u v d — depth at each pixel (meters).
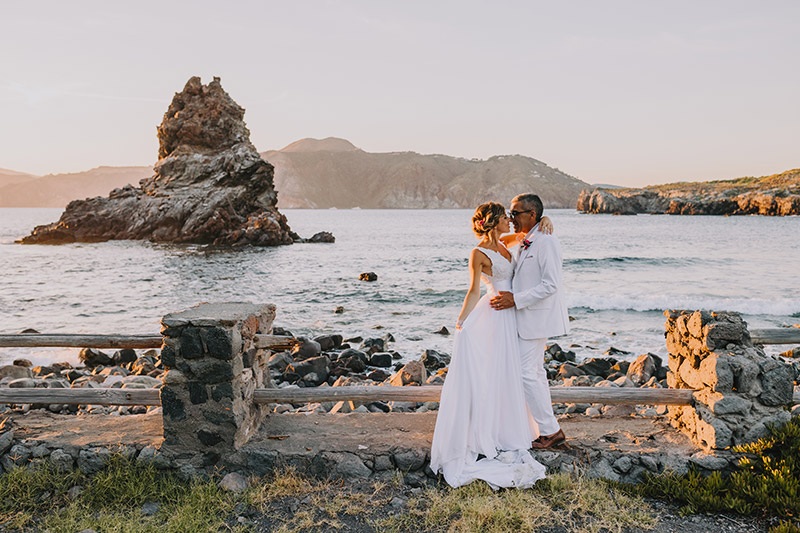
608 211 190.75
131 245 59.28
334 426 4.95
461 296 23.14
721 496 3.98
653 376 9.39
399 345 14.12
